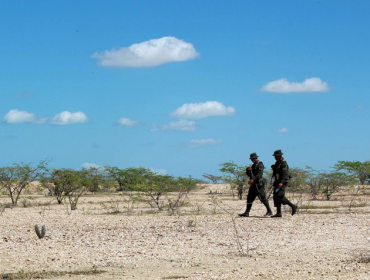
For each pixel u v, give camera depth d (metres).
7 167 29.81
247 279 9.47
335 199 32.50
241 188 34.72
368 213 21.91
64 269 10.64
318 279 9.23
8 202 31.70
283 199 20.27
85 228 17.41
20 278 9.89
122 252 12.52
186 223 18.27
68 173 30.88
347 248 12.95
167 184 28.56
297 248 13.01
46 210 25.73
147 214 22.80
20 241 14.41
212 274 9.98
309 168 33.53
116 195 36.69
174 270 10.52
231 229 16.56
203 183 48.53
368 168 35.25
